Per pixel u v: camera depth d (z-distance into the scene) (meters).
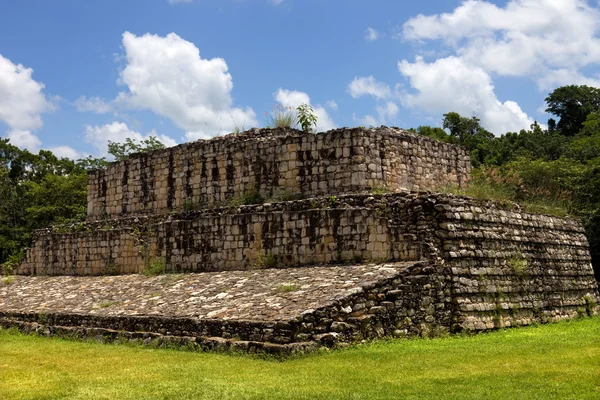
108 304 25.25
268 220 26.73
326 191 27.03
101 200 36.78
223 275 26.45
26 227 60.47
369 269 22.02
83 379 15.25
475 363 15.41
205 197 31.41
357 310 19.27
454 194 25.06
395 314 20.12
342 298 18.88
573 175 44.16
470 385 13.08
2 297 32.88
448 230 22.44
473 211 23.77
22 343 22.39
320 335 17.77
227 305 20.97
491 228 24.36
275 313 18.59
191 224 29.78
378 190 26.50
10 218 63.19
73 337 23.23
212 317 19.73
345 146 26.70
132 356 18.39
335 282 20.97
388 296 20.12
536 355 16.27
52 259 37.75
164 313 21.61
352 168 26.41
